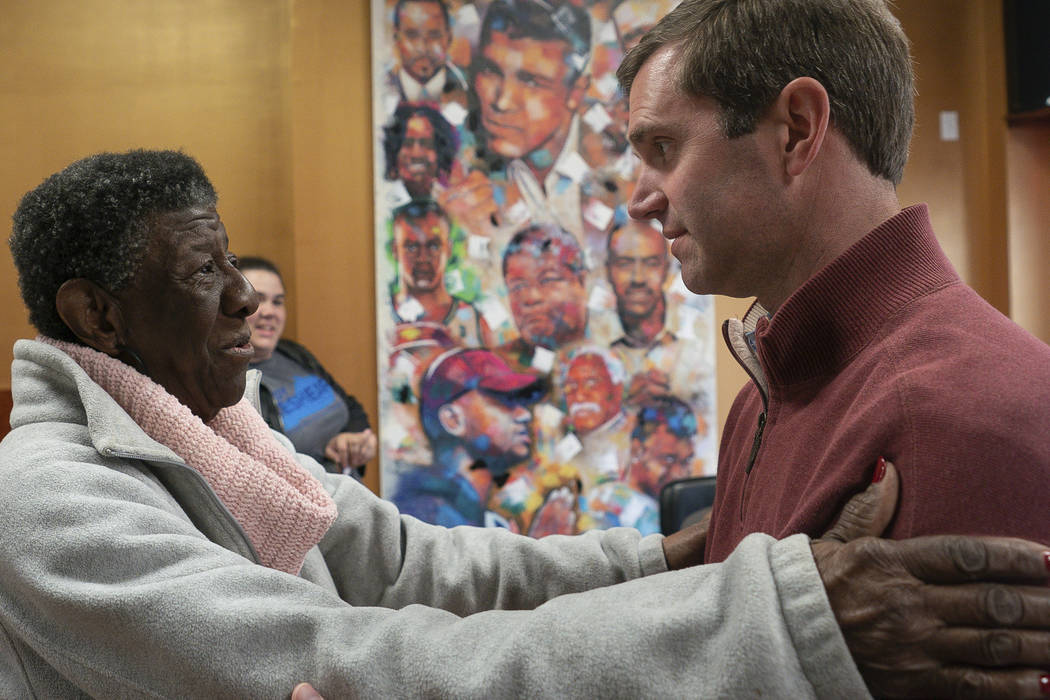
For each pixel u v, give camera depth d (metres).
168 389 1.20
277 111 4.73
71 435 1.08
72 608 0.91
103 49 4.67
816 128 0.95
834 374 0.97
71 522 0.96
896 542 0.72
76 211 1.13
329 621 0.89
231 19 4.71
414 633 0.85
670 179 1.02
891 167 1.00
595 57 4.56
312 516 1.20
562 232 4.56
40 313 1.18
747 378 4.65
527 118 4.54
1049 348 0.86
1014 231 4.89
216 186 4.71
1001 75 4.88
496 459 4.51
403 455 4.47
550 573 1.31
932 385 0.82
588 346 4.57
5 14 4.64
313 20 4.45
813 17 0.96
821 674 0.71
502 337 4.53
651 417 4.59
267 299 3.84
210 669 0.87
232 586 0.92
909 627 0.69
